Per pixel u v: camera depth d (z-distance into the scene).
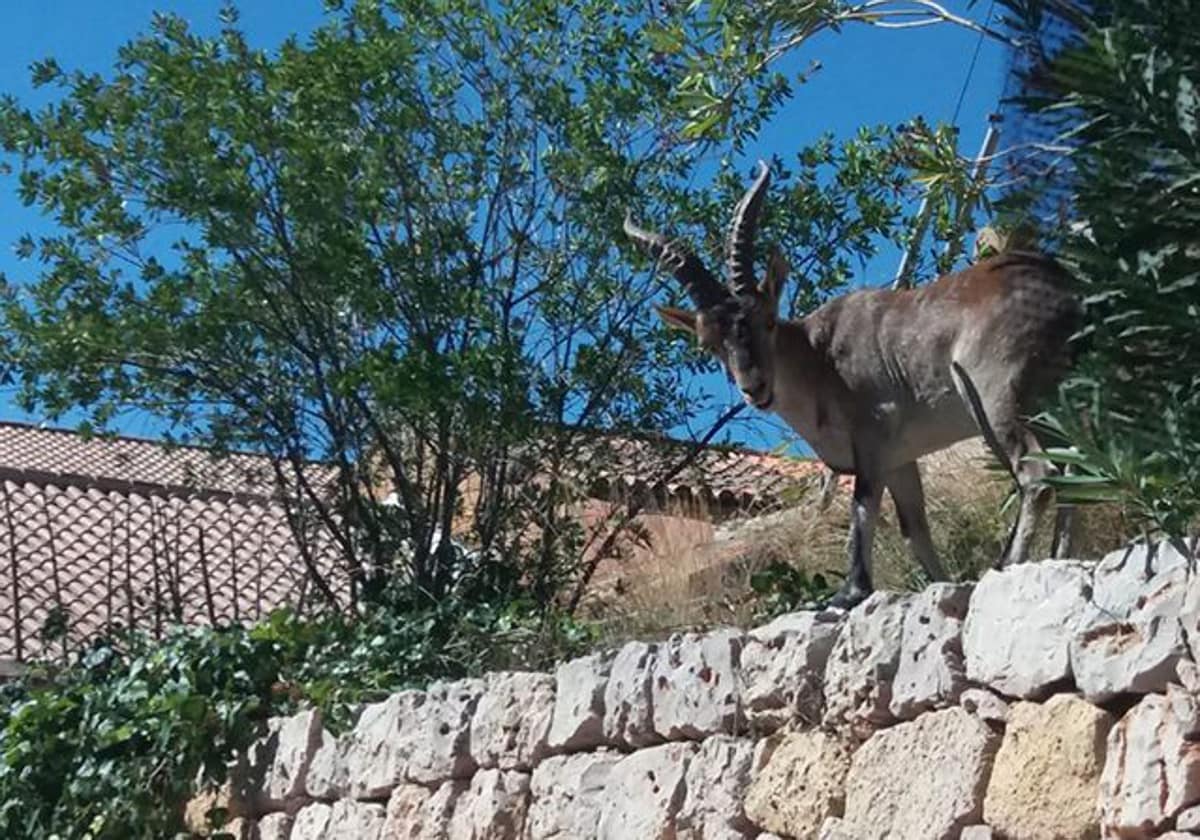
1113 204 6.04
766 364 8.41
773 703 7.26
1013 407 7.62
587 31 12.15
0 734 11.53
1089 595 5.93
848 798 6.74
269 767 10.35
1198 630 5.47
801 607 8.59
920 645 6.58
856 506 8.27
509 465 11.80
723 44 10.20
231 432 12.21
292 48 11.83
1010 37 7.15
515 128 12.09
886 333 8.23
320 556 13.09
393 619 10.79
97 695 10.85
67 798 10.70
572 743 8.27
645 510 11.97
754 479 13.55
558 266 12.02
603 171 11.79
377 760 9.56
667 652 7.87
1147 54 5.96
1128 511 6.70
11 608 14.55
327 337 11.98
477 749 8.91
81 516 16.06
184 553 14.03
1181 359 5.99
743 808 7.28
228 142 11.76
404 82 11.98
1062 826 5.85
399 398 11.17
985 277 7.94
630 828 7.77
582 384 11.88
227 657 10.66
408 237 11.95
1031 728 6.04
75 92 11.98
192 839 10.52
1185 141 5.84
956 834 6.25
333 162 11.54
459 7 12.05
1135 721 5.66
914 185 10.85
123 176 11.95
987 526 9.84
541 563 11.72
